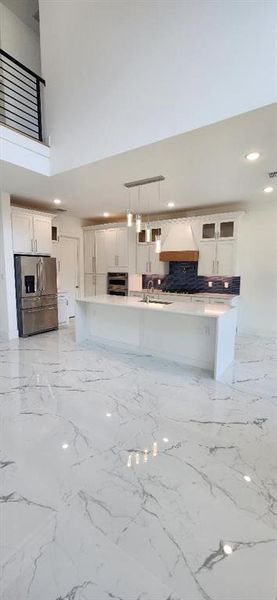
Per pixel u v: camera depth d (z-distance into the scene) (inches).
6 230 186.5
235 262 210.4
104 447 80.7
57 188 170.2
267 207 205.0
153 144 104.4
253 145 106.0
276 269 205.8
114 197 191.8
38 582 46.7
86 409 102.0
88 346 181.0
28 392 115.0
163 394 114.6
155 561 50.1
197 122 92.4
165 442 83.4
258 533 55.4
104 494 64.2
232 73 84.6
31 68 176.6
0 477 69.0
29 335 205.8
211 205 216.8
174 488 66.2
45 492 64.6
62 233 266.2
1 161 122.6
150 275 271.9
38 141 135.4
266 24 77.8
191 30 89.0
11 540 53.4
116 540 53.7
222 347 133.7
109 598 44.5
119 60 105.7
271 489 66.3
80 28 113.2
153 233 249.0
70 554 51.0
